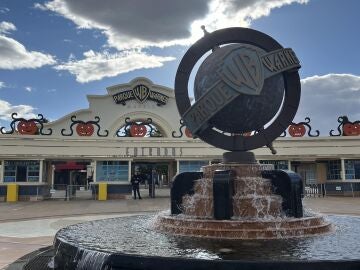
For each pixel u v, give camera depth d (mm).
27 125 30797
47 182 32281
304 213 8867
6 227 14578
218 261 4625
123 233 7605
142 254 5035
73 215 18391
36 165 29531
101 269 5078
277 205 8031
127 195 29875
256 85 8039
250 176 8352
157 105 36750
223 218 7508
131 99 36438
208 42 9297
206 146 31031
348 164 32094
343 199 27531
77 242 6172
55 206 23781
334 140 31797
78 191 41906
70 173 50531
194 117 8438
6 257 9039
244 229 7008
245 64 8102
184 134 33531
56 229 13938
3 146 28891
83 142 30141
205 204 8203
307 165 34812
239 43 8688
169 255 5234
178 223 7648
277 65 8414
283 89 8750
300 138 31859
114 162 30484
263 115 8398
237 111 8219
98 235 7316
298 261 4559
